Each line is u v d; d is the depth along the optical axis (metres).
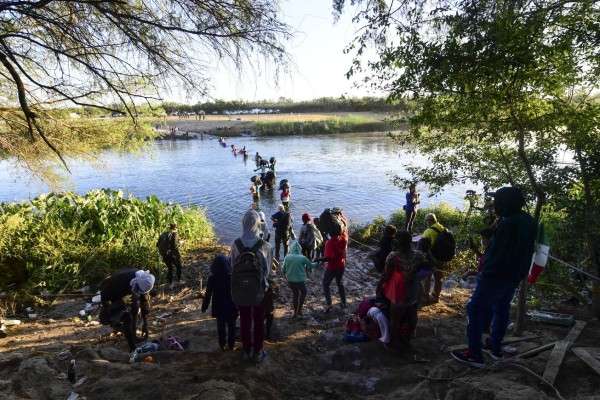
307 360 5.11
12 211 11.06
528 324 5.95
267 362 4.75
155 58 4.32
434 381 4.14
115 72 4.43
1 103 7.39
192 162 34.34
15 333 7.22
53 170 9.16
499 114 5.38
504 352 4.62
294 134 59.66
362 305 5.67
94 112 7.77
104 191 12.87
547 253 5.00
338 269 7.52
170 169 30.77
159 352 5.13
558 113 4.91
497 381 3.79
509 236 4.01
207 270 10.41
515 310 6.80
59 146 8.39
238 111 97.19
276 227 10.92
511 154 6.82
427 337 5.79
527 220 4.09
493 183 7.04
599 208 5.70
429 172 7.64
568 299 6.96
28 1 3.85
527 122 5.15
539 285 7.14
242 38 4.21
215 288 5.19
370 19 4.71
